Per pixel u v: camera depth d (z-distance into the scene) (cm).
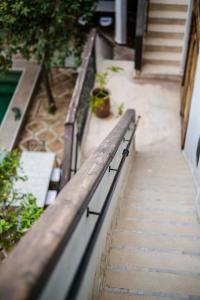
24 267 125
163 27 884
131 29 1255
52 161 832
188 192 513
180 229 411
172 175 593
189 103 644
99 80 855
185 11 877
